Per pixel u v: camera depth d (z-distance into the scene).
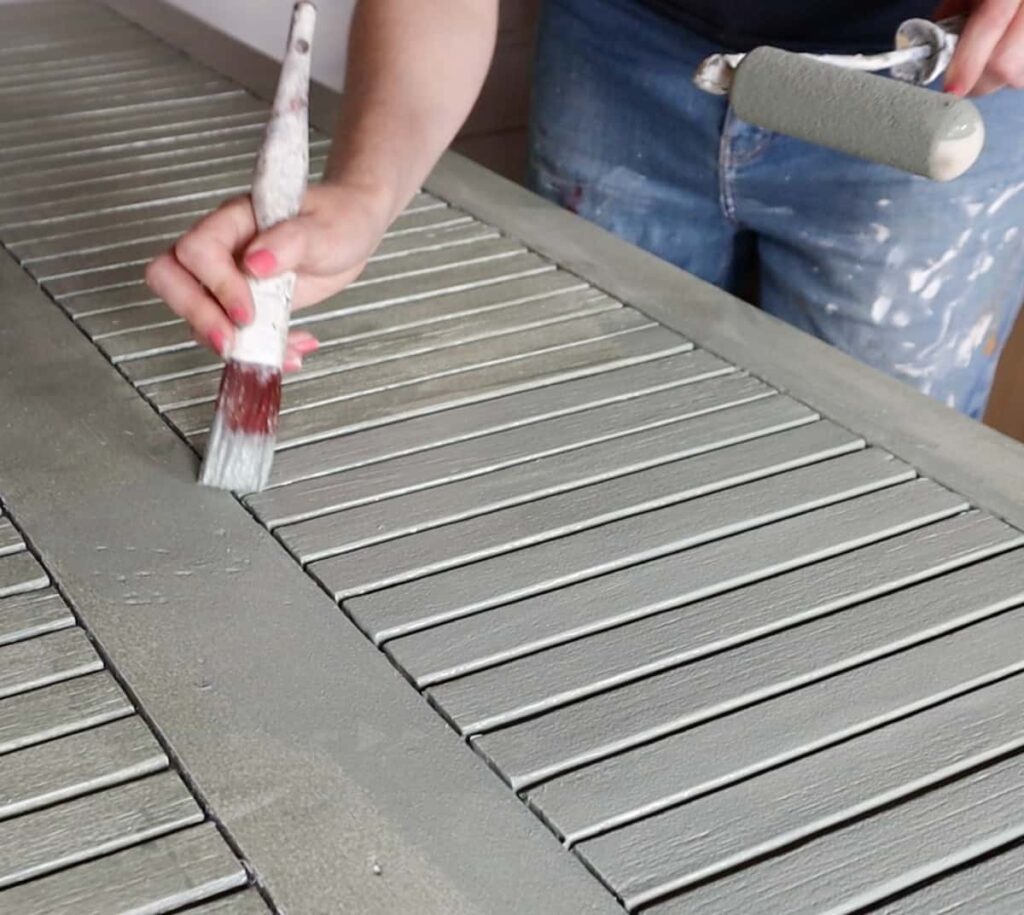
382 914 0.47
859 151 0.68
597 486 0.72
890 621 0.63
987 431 0.78
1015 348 1.67
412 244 1.01
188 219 1.04
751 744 0.55
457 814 0.52
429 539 0.68
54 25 1.50
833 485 0.73
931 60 0.73
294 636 0.61
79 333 0.87
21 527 0.68
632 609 0.63
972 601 0.64
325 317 0.91
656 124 1.26
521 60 2.16
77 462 0.74
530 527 0.69
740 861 0.50
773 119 0.71
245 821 0.51
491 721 0.56
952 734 0.56
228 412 0.71
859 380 0.84
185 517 0.69
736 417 0.79
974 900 0.49
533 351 0.87
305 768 0.54
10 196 1.07
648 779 0.53
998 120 1.09
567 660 0.60
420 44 0.87
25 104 1.27
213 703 0.57
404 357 0.86
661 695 0.58
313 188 0.75
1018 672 0.60
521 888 0.49
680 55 1.20
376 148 0.80
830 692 0.58
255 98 1.30
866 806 0.53
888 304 1.19
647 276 0.97
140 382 0.82
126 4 1.58
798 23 1.13
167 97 1.30
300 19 0.67
